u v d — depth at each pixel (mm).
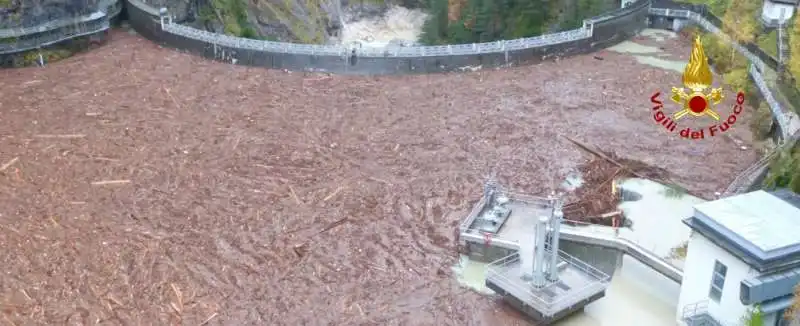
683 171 38375
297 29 77625
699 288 25469
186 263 31125
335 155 40625
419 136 42969
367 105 46938
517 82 50750
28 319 27453
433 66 52312
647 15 60781
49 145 40344
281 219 34531
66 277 29906
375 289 30078
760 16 54094
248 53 52219
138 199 35688
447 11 79375
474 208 33781
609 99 47938
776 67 46844
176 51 54469
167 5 61312
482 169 39188
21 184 36500
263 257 31781
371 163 39875
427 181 38062
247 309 28609
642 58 54969
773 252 22859
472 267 31703
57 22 52656
